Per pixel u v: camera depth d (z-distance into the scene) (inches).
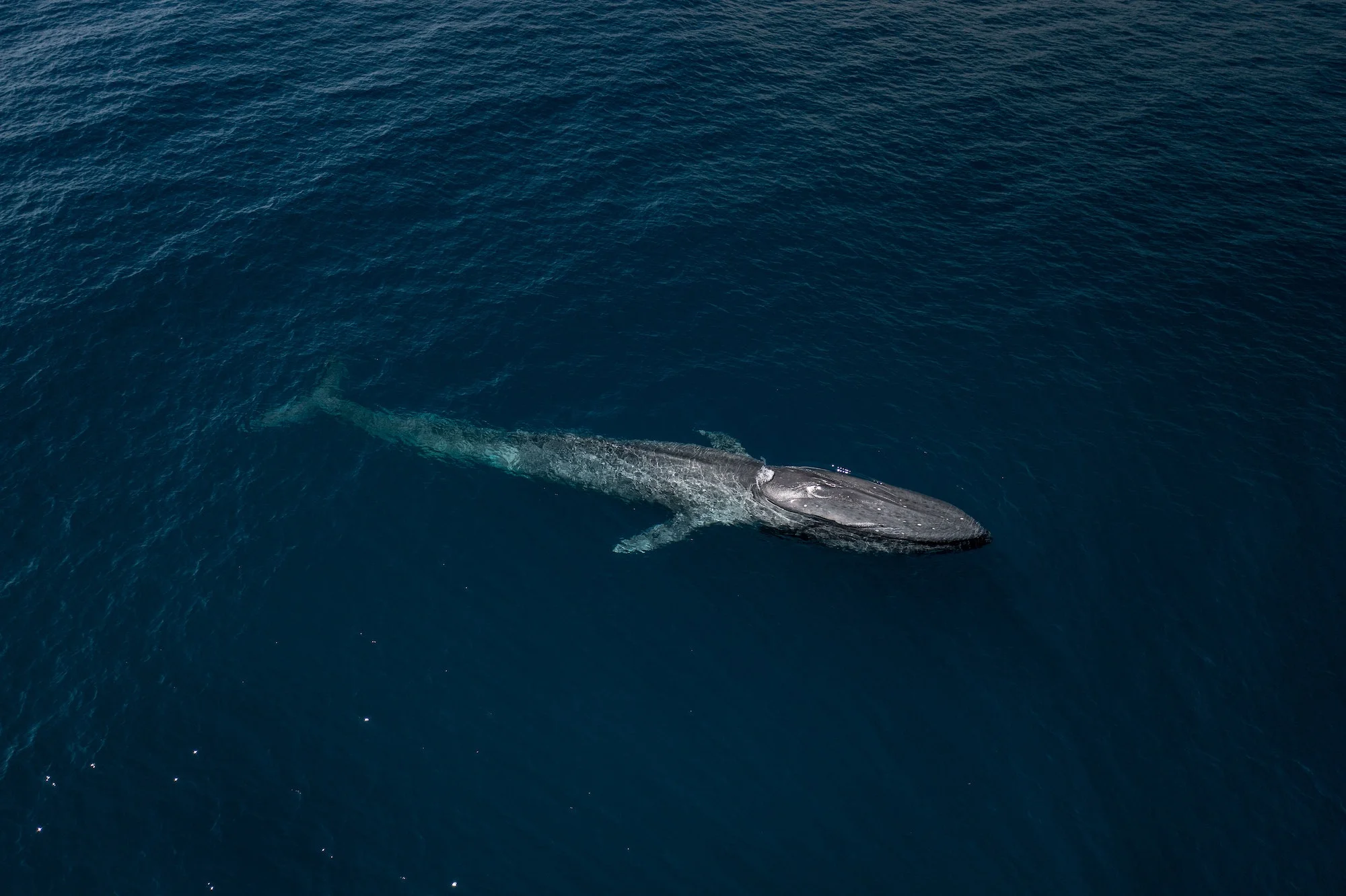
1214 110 1796.3
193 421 1180.5
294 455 1144.8
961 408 1214.3
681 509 1087.0
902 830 847.1
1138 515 1083.9
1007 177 1626.5
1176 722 903.7
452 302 1349.7
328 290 1365.7
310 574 1028.5
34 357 1242.6
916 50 1968.5
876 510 988.6
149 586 1007.0
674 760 893.8
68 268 1373.0
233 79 1766.7
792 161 1644.9
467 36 1929.1
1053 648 964.6
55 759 867.4
